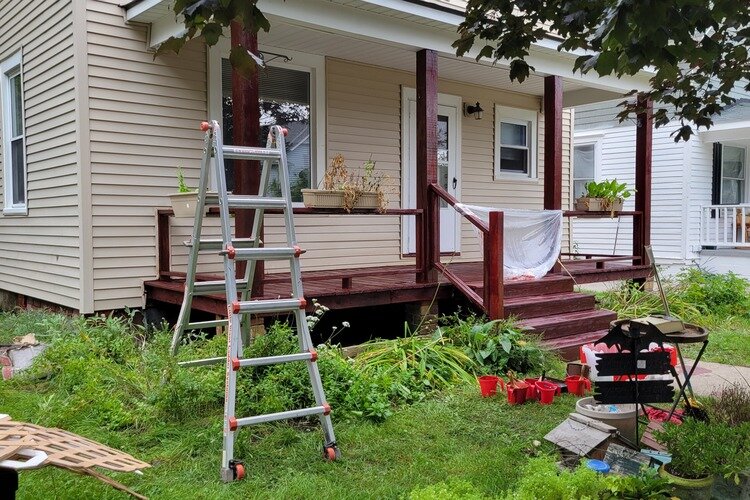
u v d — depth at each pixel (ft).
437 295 21.16
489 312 19.45
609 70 10.48
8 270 27.66
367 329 23.06
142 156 20.97
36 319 21.40
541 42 23.00
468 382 15.89
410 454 11.42
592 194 26.55
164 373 13.51
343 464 10.90
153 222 21.30
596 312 22.25
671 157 41.91
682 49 10.28
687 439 9.42
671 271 42.06
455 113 29.53
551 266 23.68
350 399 13.42
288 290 19.40
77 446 7.78
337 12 19.19
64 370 14.99
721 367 19.54
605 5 12.07
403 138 27.43
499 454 11.34
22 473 9.92
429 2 19.97
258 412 12.50
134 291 20.95
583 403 12.07
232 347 10.68
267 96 23.40
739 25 13.46
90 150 19.95
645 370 10.68
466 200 30.30
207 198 13.12
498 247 19.31
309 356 11.35
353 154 25.76
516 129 32.68
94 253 20.13
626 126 44.01
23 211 25.30
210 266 22.74
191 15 9.28
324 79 24.70
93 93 19.97
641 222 29.12
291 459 10.98
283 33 21.54
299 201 24.49
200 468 10.54
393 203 27.35
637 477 8.76
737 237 44.73
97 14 19.94
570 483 8.27
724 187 44.37
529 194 33.24
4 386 15.07
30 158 24.36
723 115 40.70
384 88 26.71
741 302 30.45
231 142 22.90
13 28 25.26
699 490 8.82
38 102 23.18
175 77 21.54
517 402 14.42
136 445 11.51
